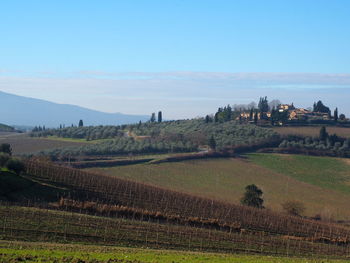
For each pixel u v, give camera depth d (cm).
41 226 5425
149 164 15325
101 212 6762
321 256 6097
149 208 7644
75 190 7850
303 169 16888
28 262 3600
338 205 12556
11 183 7081
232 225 7250
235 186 13838
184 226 6769
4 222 5309
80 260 3775
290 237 7181
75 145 18875
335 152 19038
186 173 14812
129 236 5653
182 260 4191
